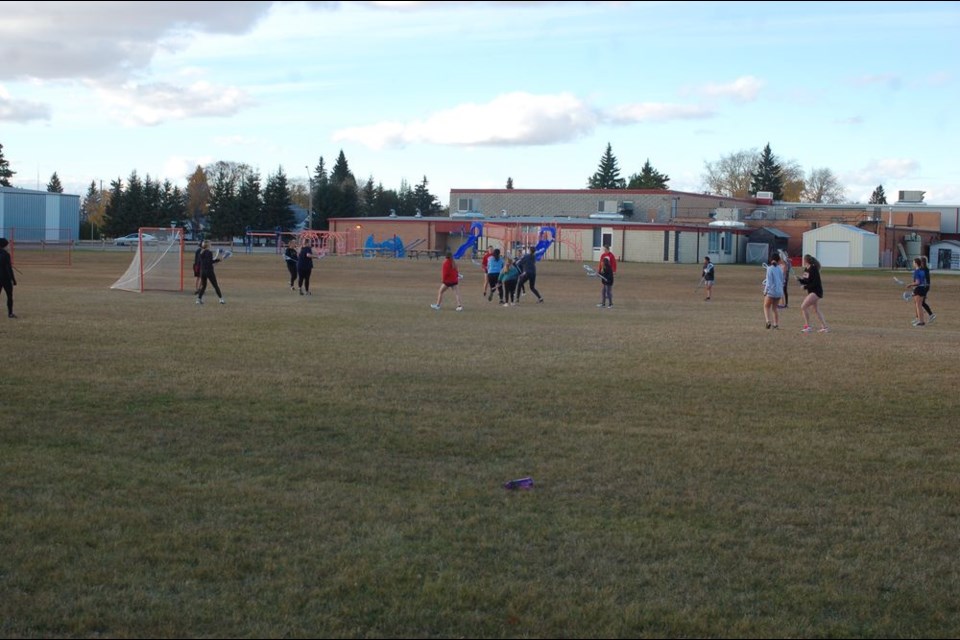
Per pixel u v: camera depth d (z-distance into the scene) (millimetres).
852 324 25562
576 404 12281
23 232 88062
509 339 19531
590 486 8531
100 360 15148
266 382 13367
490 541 6980
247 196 104125
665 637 5457
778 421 11492
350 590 6020
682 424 11227
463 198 101125
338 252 82375
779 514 7820
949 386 14203
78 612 5598
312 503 7809
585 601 5922
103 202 138125
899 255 80938
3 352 15867
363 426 10711
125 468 8758
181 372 14086
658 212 94000
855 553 6957
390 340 18891
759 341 20156
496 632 5461
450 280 27203
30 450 9336
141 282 32844
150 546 6707
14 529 7004
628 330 22172
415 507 7793
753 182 134750
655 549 6902
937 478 9031
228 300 29594
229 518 7383
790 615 5805
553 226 79312
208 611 5645
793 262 78125
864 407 12477
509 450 9766
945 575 6555
